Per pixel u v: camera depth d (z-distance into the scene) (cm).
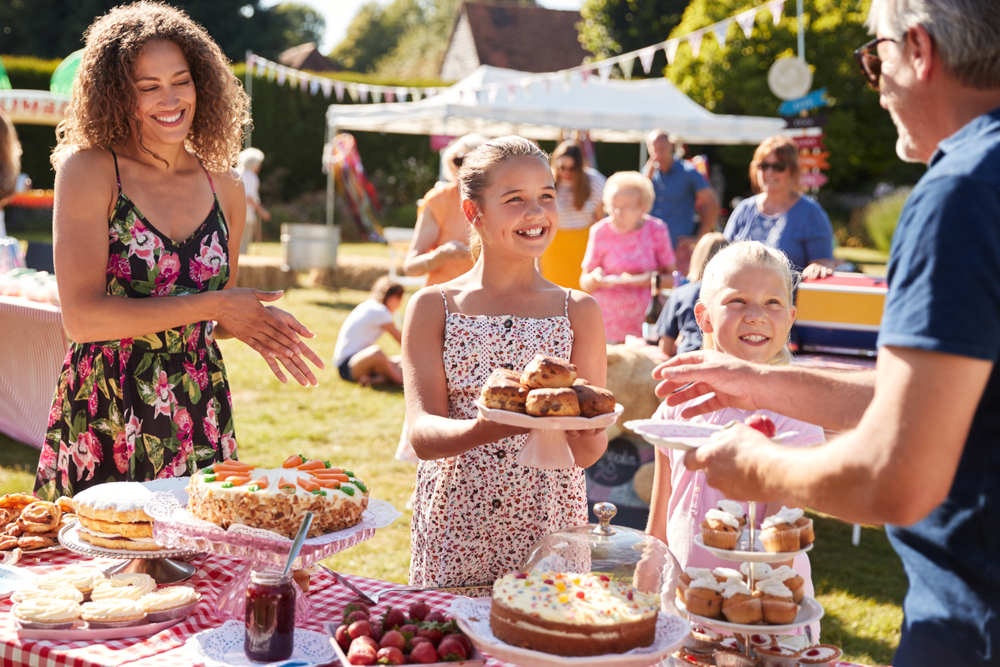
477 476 198
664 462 198
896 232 112
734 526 149
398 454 441
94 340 215
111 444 223
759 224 496
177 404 226
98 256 218
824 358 416
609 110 1095
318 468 183
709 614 146
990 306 103
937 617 119
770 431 136
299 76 1298
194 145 241
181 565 191
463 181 200
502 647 134
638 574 155
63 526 201
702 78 2044
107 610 159
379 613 168
